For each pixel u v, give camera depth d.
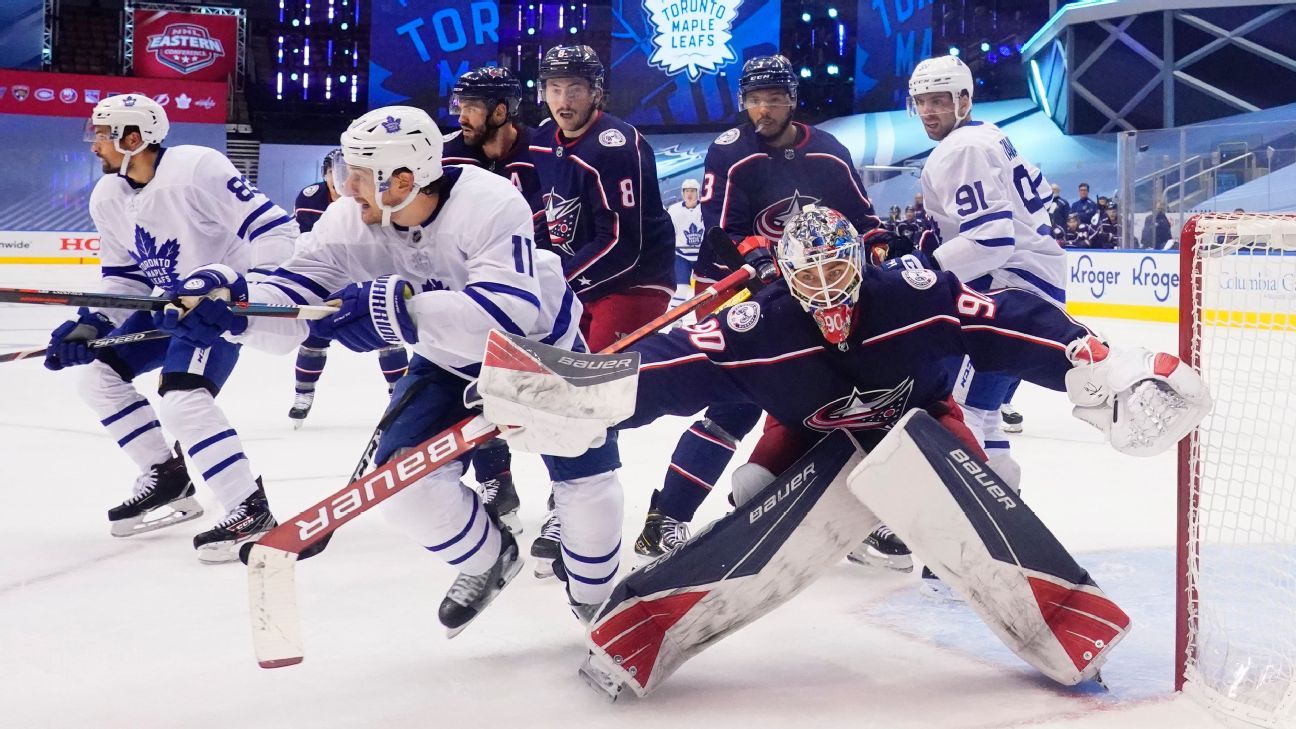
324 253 2.41
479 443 2.13
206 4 20.19
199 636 2.62
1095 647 2.20
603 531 2.46
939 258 3.63
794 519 2.29
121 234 3.45
